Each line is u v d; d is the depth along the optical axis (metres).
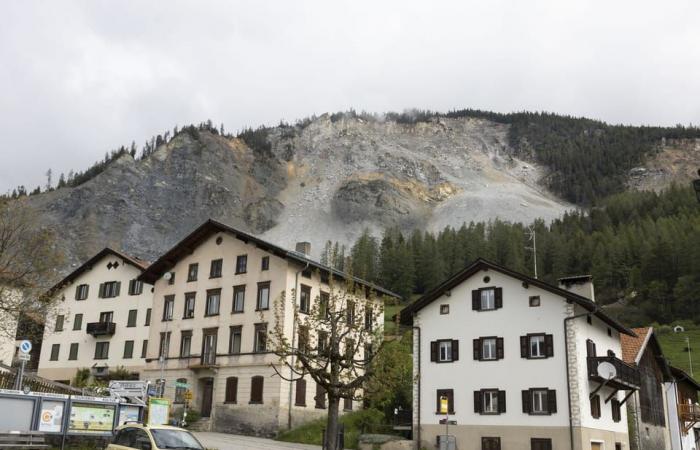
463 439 40.03
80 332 69.62
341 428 25.84
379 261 188.88
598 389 39.09
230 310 54.03
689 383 61.72
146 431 20.16
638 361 46.72
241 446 38.09
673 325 131.62
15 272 41.72
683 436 56.69
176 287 58.72
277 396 48.41
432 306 43.88
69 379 68.25
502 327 40.88
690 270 145.62
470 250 190.38
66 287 72.88
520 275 40.59
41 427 26.09
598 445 38.94
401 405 48.19
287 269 51.66
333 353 26.42
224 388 51.88
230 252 55.94
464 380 41.16
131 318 66.50
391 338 27.88
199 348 54.88
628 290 151.25
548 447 37.31
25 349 28.38
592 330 41.62
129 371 63.94
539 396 38.66
